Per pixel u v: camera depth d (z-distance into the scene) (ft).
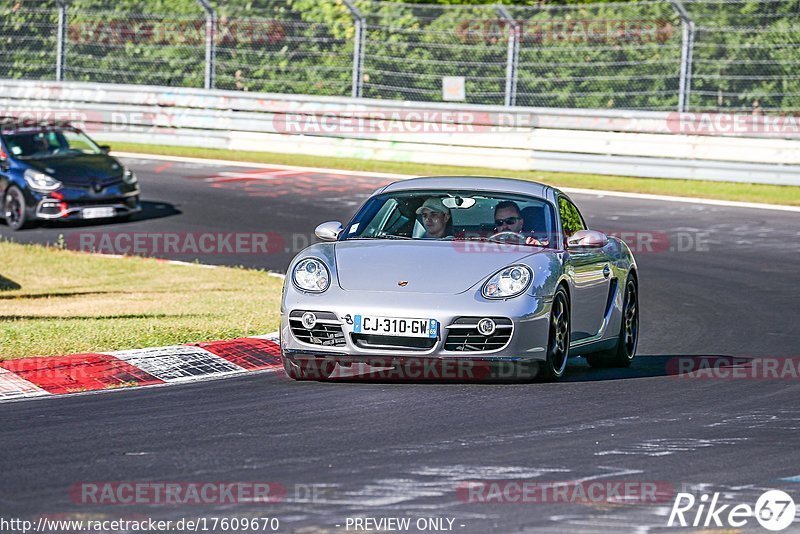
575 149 269.64
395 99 301.84
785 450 78.48
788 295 159.12
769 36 270.26
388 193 111.86
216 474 70.69
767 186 253.65
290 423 84.74
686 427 85.10
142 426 84.02
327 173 271.69
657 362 117.91
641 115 265.95
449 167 280.31
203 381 102.17
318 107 295.69
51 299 155.84
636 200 239.50
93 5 329.52
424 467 72.49
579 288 105.40
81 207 217.77
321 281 98.07
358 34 299.99
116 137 315.17
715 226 214.07
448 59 297.74
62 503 64.54
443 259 99.86
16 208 219.41
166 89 310.45
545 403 92.22
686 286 166.40
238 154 299.79
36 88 320.09
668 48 279.28
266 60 313.73
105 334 119.03
